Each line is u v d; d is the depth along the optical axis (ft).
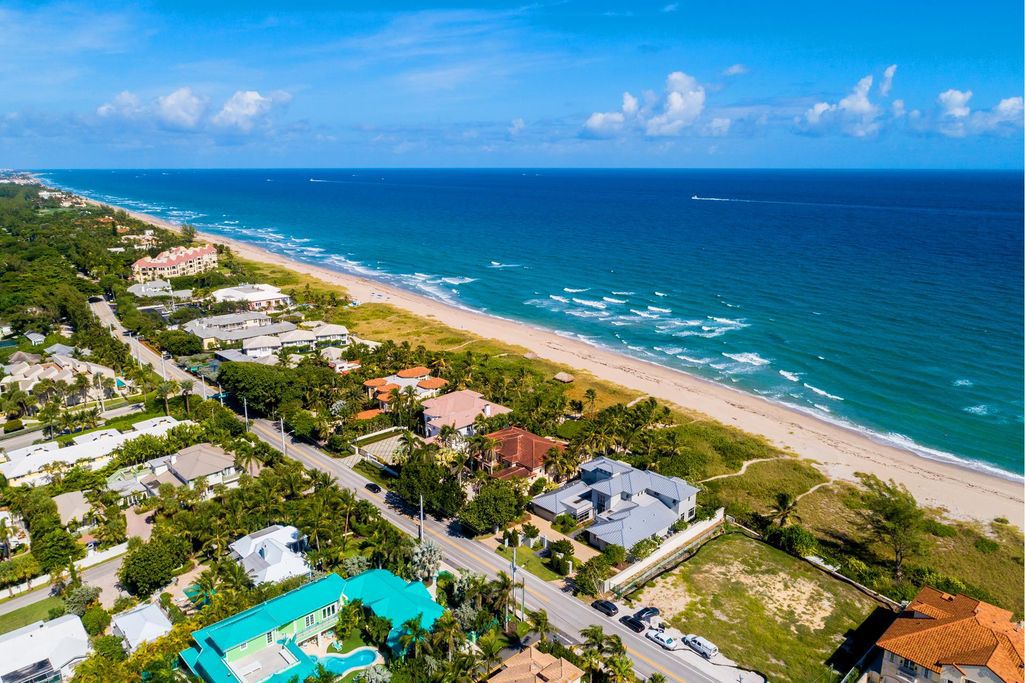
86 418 419.74
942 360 571.28
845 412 488.44
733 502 355.77
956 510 352.69
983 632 212.64
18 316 609.42
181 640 224.53
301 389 457.68
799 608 269.44
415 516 330.75
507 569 287.69
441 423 410.93
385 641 231.91
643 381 540.11
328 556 275.39
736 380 550.77
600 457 374.43
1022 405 486.79
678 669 230.07
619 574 280.31
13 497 324.39
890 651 217.97
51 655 222.28
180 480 341.62
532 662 208.85
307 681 205.87
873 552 316.60
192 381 490.90
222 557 280.92
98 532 294.05
